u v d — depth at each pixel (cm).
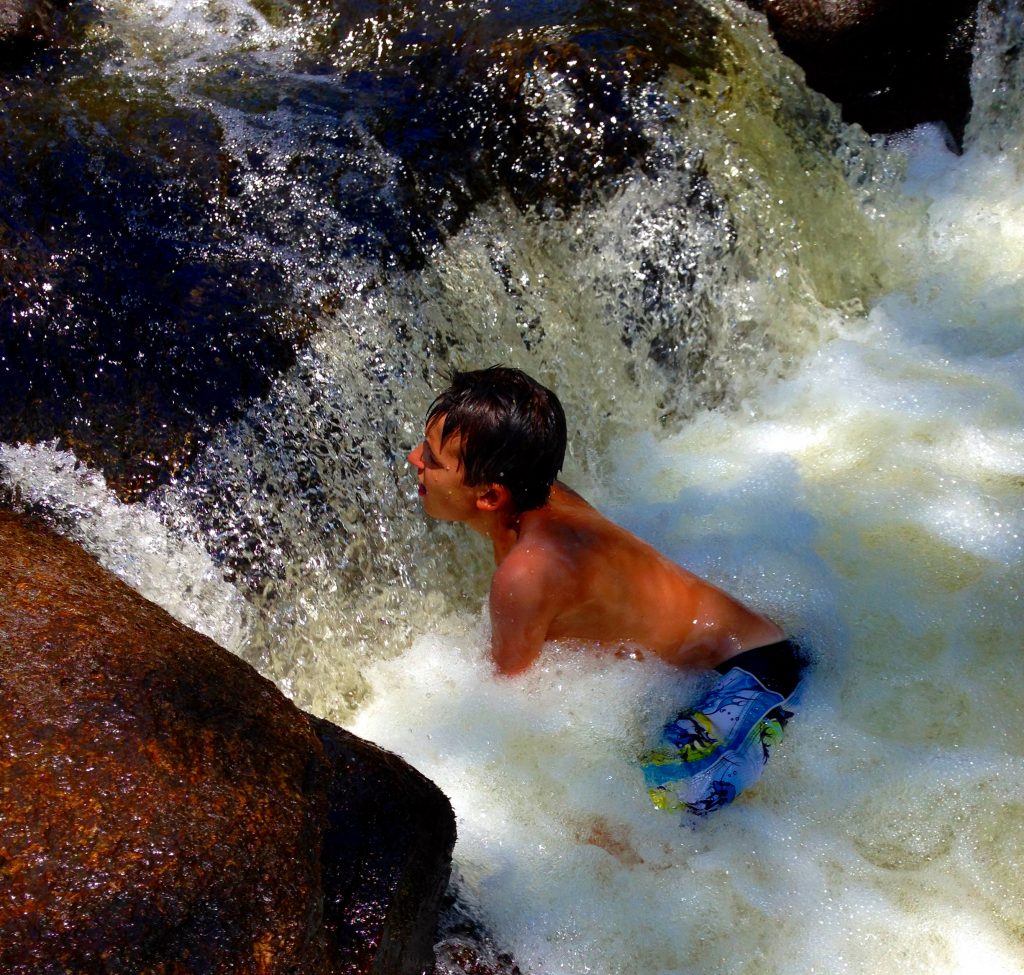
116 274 342
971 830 270
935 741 286
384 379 349
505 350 373
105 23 436
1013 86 480
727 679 272
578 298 387
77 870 177
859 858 266
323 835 207
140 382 325
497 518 268
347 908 202
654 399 399
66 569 253
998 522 345
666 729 270
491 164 389
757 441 390
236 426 325
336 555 330
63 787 188
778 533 345
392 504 342
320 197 370
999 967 249
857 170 460
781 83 446
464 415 254
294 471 329
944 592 324
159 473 314
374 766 224
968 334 424
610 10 435
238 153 379
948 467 370
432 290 364
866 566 332
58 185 361
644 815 269
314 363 340
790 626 308
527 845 268
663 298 396
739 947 251
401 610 335
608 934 252
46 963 165
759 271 409
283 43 433
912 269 450
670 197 397
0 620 221
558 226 387
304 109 399
